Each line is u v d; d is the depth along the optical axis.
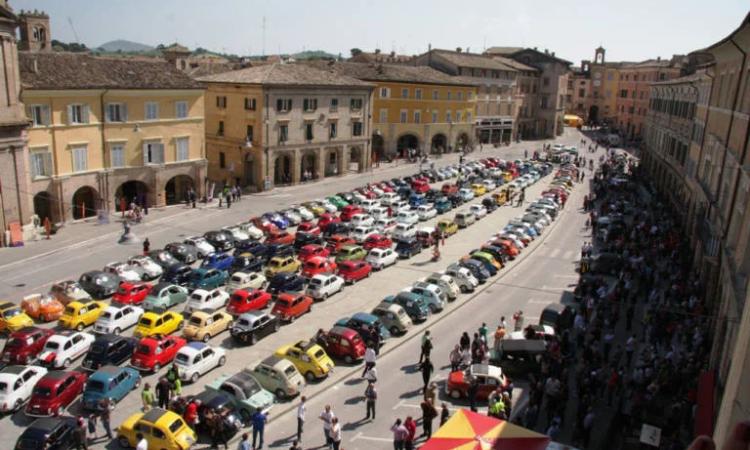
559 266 52.38
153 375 30.83
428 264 51.47
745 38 35.16
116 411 27.53
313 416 28.05
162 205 65.62
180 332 35.84
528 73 144.62
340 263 46.28
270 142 76.12
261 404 27.16
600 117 178.62
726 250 32.00
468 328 38.66
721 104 43.38
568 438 26.36
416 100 107.75
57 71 55.75
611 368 31.83
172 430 24.20
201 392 28.19
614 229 57.09
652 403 26.50
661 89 82.94
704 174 47.91
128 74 61.59
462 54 130.25
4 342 33.41
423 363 30.23
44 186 54.88
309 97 80.19
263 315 35.91
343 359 33.38
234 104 77.31
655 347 33.38
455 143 117.50
